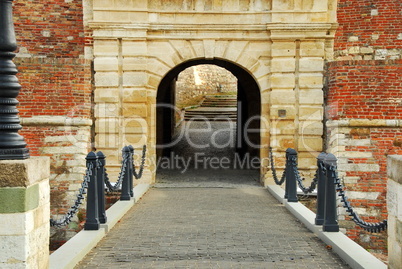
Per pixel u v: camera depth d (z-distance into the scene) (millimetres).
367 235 10773
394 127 10922
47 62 12172
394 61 11086
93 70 12930
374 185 10945
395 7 13055
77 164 12078
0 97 4676
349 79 11211
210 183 13336
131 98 12906
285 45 12750
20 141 4711
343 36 13266
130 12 12695
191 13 12797
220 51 12953
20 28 13383
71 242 6645
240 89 19172
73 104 12250
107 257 6379
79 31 13406
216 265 6020
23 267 4480
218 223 8453
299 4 12633
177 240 7258
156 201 10750
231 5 12797
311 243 7090
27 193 4512
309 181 12781
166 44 12938
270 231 7848
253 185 13109
